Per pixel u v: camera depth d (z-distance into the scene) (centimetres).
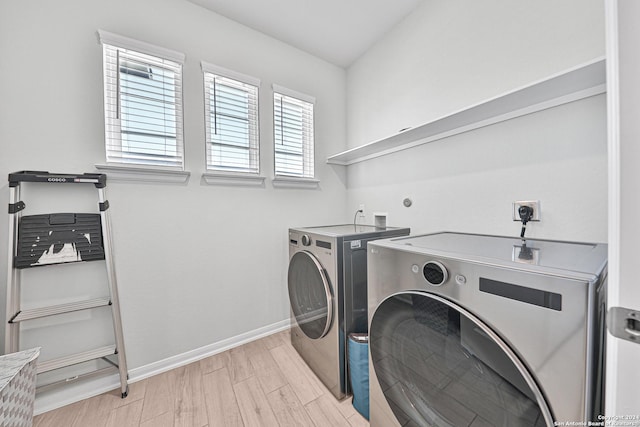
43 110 121
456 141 143
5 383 86
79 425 113
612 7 38
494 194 126
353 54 216
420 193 166
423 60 162
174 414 119
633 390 37
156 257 151
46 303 124
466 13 136
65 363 119
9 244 111
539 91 97
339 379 129
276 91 194
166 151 155
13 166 115
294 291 171
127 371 142
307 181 211
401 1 161
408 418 86
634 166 36
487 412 64
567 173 101
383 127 197
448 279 70
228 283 177
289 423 114
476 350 65
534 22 109
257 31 186
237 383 141
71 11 126
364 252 138
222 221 174
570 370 49
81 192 130
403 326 85
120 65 140
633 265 36
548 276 52
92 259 126
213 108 171
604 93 91
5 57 113
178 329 158
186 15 157
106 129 138
